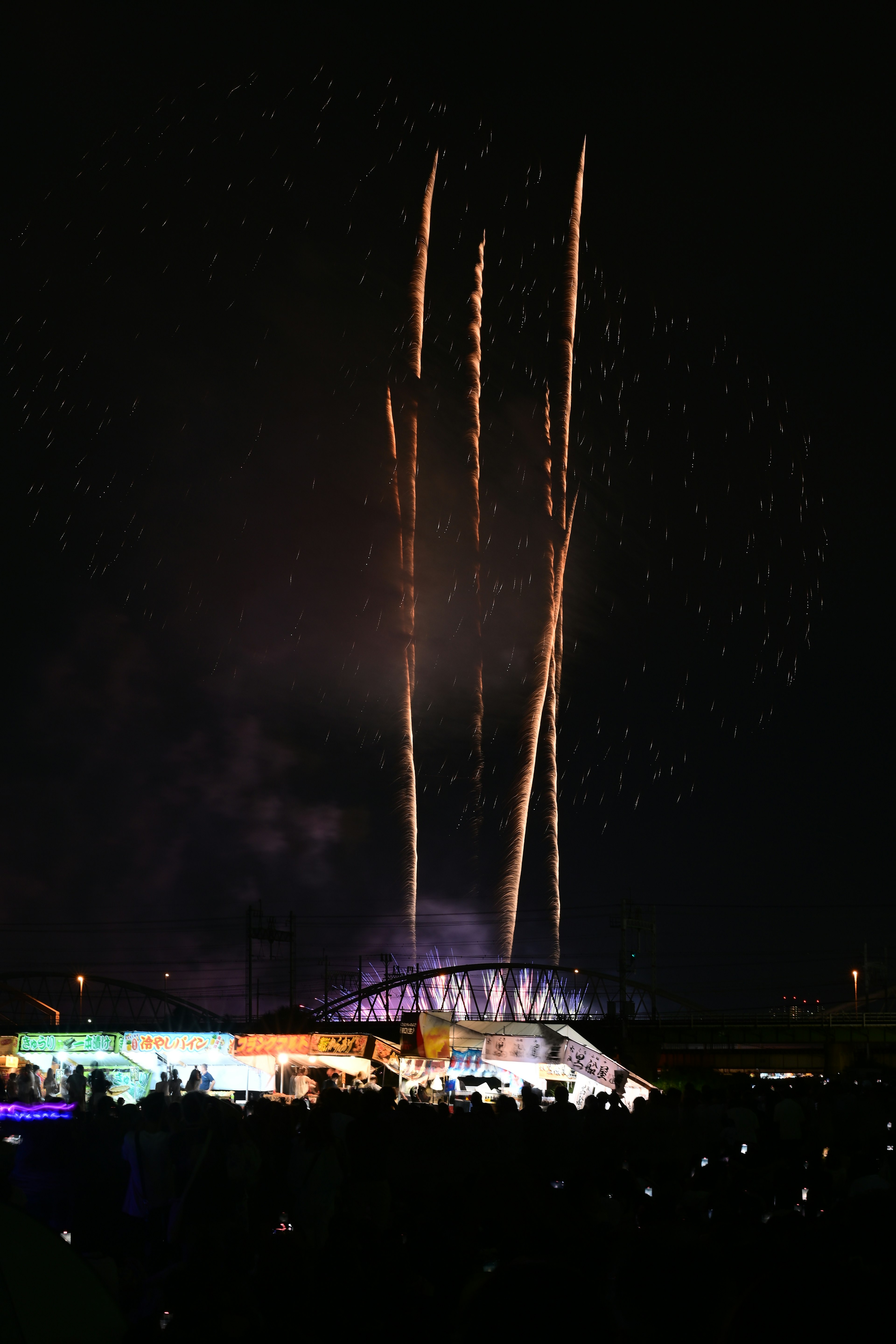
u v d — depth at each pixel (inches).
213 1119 588.1
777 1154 721.0
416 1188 674.2
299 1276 358.9
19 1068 2113.7
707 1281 245.3
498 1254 455.8
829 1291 140.3
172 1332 306.2
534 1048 1839.3
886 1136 798.5
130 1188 645.9
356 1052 2005.4
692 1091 853.8
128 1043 2106.3
